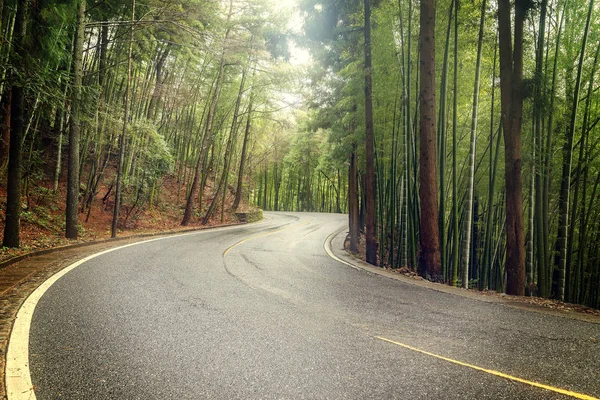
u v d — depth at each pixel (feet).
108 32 46.16
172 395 7.63
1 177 37.04
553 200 33.86
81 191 48.21
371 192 33.24
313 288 19.21
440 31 30.48
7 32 27.73
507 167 25.04
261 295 16.96
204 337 11.13
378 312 14.99
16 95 25.23
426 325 13.46
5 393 7.34
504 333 12.83
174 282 18.51
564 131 27.27
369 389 8.27
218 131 75.15
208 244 36.99
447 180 36.70
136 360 9.28
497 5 28.07
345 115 48.29
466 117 38.19
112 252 27.50
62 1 27.48
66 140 44.50
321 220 89.10
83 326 11.44
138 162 50.44
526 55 29.48
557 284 25.93
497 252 37.42
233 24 54.34
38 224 34.47
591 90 25.61
